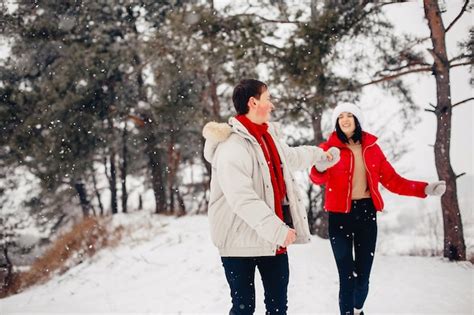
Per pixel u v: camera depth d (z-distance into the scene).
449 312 4.86
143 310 5.99
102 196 23.88
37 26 15.38
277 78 9.24
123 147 19.41
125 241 11.17
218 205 2.89
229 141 2.83
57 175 15.28
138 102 17.11
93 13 15.67
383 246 11.54
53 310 6.46
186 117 15.12
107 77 15.56
